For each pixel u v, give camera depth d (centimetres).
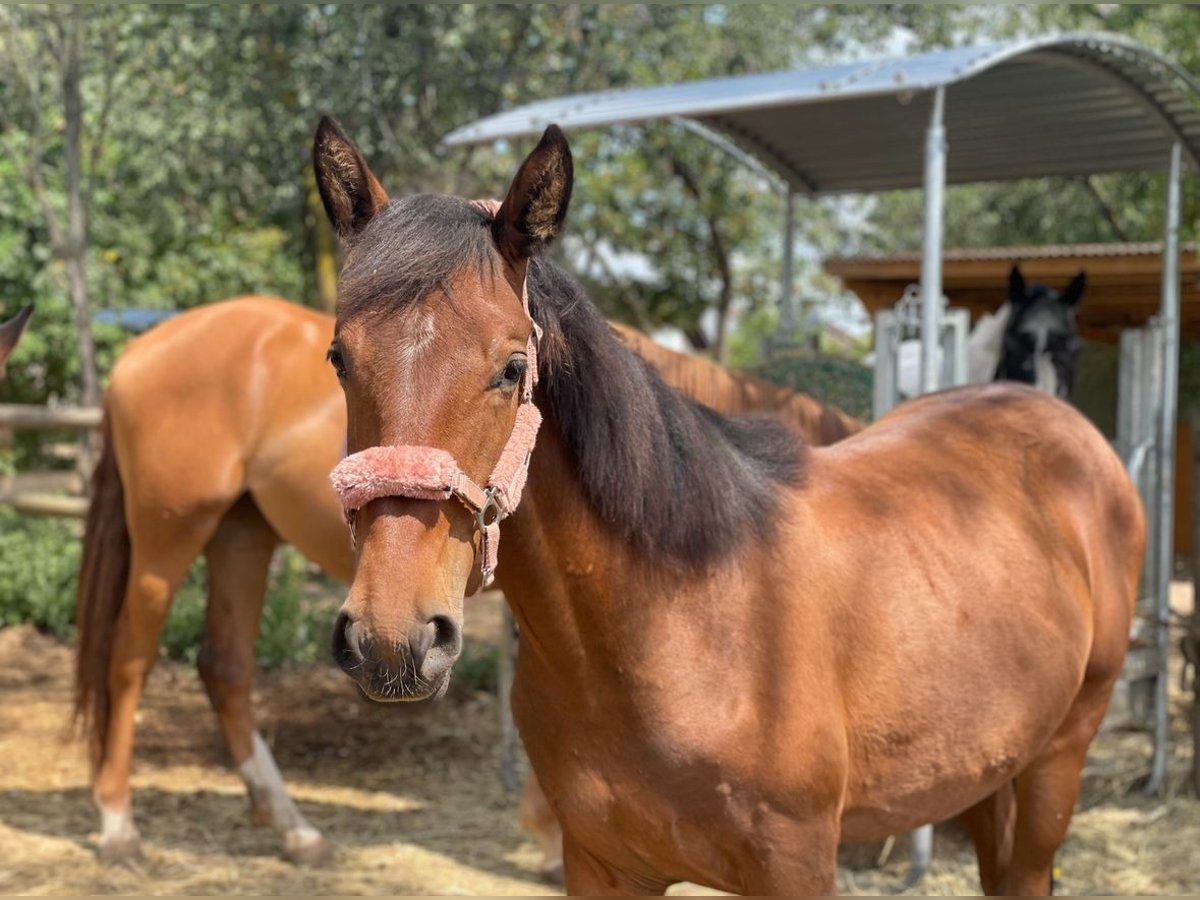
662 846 192
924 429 257
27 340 1037
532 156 156
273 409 374
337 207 170
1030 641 227
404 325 150
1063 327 513
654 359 349
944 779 215
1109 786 450
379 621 141
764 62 1020
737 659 186
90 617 384
